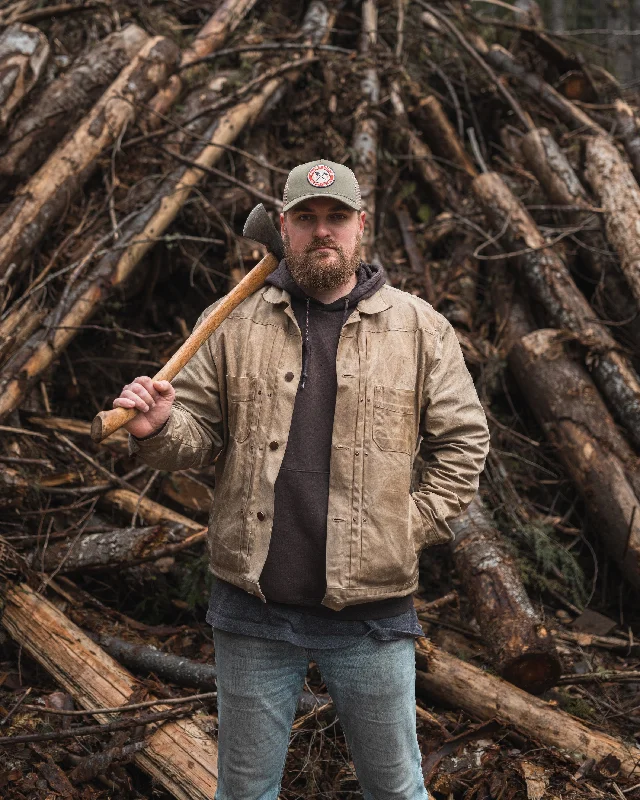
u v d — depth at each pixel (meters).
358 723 1.98
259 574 1.92
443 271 4.78
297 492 1.92
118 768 2.60
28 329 3.71
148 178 4.29
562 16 7.66
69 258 3.98
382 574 1.91
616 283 4.49
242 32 5.28
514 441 4.23
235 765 1.99
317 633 1.94
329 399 1.96
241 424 1.97
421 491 2.04
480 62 5.38
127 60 4.55
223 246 4.52
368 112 4.98
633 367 4.23
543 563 3.76
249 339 2.01
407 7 5.77
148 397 1.85
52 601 3.25
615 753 2.72
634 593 3.80
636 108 5.84
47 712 2.77
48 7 4.79
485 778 2.68
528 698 2.91
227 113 4.62
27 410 3.74
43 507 3.54
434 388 2.01
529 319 4.45
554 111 5.44
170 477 3.78
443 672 3.02
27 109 4.28
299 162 4.93
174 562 3.51
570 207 4.60
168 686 3.02
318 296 2.02
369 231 4.55
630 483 3.72
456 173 5.23
